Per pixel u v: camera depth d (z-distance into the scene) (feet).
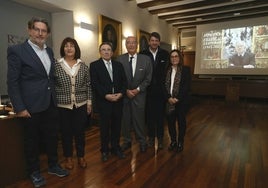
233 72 27.73
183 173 7.95
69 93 7.63
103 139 8.83
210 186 7.07
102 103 8.61
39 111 6.93
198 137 12.29
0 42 11.00
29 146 7.06
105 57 8.57
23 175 7.52
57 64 7.53
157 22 25.13
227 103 24.91
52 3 12.07
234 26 26.99
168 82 9.89
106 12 16.62
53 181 7.36
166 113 10.07
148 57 9.64
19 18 11.94
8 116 7.08
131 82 9.43
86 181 7.36
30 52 6.69
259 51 25.94
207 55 29.14
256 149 10.36
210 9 22.43
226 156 9.52
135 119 9.71
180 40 31.99
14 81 6.44
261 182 7.32
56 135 7.71
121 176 7.72
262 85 25.02
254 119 16.76
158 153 9.85
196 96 29.32
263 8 22.13
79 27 14.16
